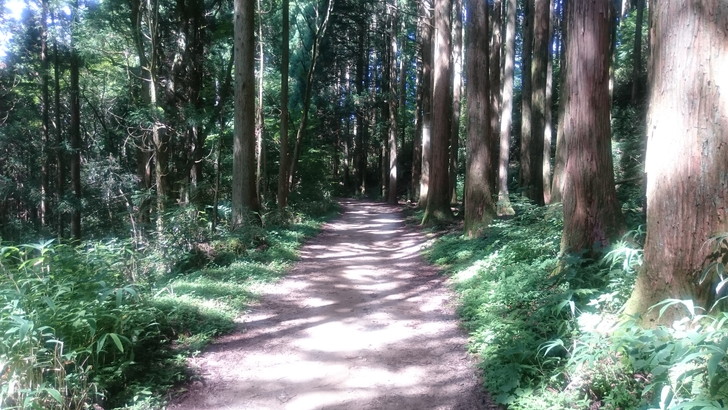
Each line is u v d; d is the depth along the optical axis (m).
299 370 5.27
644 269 4.19
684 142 3.81
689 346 2.88
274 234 13.95
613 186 6.49
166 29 15.80
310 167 27.42
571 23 6.61
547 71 17.39
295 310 7.62
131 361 4.50
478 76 12.50
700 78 3.71
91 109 25.56
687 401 2.69
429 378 4.96
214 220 12.83
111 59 16.27
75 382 3.88
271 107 23.77
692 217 3.79
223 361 5.50
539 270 6.93
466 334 6.14
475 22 12.52
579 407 3.64
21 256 4.66
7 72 21.17
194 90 15.99
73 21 16.64
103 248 6.67
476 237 12.10
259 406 4.46
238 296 7.98
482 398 4.37
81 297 4.73
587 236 6.47
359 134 42.62
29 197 21.64
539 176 16.95
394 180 31.94
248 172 13.01
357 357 5.63
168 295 7.23
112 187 17.25
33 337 3.75
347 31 33.53
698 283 3.78
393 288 9.13
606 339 3.84
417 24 24.67
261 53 18.84
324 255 12.70
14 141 22.12
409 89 42.56
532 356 4.60
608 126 6.49
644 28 24.30
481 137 12.45
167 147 13.21
